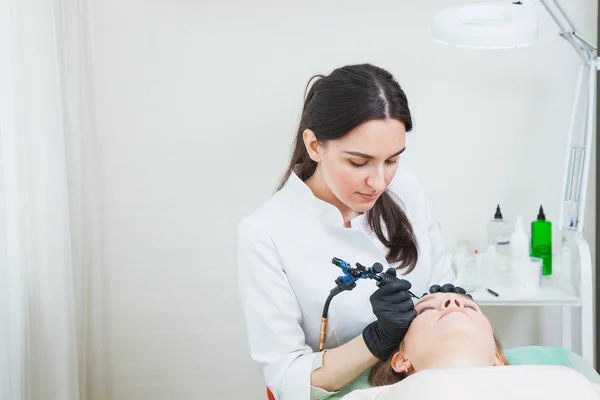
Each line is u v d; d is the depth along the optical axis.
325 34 2.40
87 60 2.39
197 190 2.50
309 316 1.59
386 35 2.39
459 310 1.49
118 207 2.51
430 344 1.46
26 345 2.00
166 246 2.53
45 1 2.00
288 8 2.39
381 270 1.43
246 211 2.50
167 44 2.43
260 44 2.42
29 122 2.00
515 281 2.22
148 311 2.56
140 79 2.45
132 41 2.43
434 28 1.95
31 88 1.99
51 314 2.06
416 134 2.43
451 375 1.27
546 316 2.51
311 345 1.64
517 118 2.41
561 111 2.41
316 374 1.47
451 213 2.47
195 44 2.42
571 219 2.19
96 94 2.44
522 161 2.43
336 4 2.38
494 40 1.86
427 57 2.39
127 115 2.46
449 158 2.44
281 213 1.61
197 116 2.46
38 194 2.03
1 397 1.83
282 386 1.49
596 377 1.65
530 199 2.45
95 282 2.46
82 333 2.40
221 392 2.58
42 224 2.03
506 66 2.39
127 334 2.56
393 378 1.54
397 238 1.66
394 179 1.77
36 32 1.98
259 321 1.55
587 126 2.11
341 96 1.40
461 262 2.27
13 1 1.93
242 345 2.56
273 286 1.56
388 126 1.38
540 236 2.31
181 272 2.54
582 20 2.36
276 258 1.58
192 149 2.48
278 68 2.42
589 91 2.10
